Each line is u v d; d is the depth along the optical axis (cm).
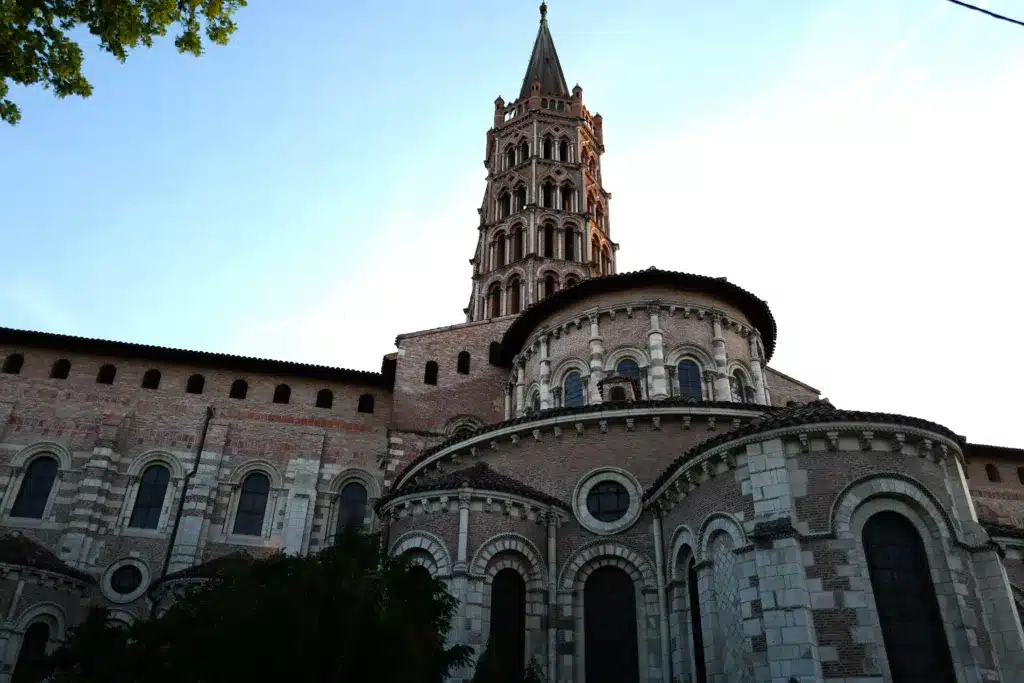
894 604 1920
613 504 2830
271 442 4081
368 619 1614
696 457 2345
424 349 4503
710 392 3522
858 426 2089
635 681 2516
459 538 2550
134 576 3612
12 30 1377
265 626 1544
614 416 2955
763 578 1952
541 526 2748
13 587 3112
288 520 3834
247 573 1906
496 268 6241
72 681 2230
